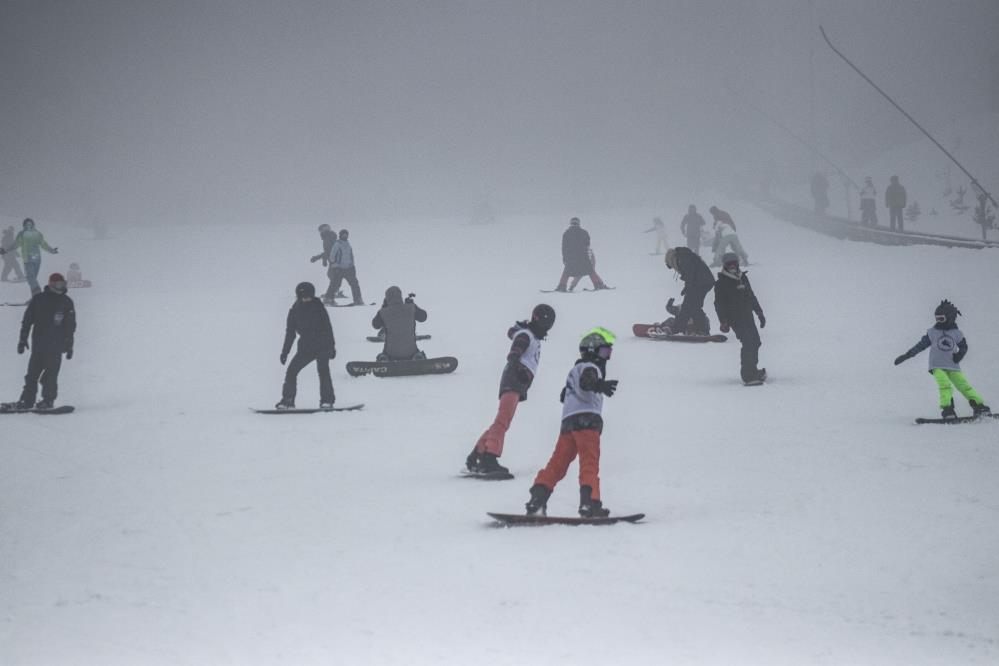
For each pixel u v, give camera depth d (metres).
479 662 8.74
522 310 44.06
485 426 21.73
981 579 11.31
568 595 10.74
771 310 40.50
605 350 14.50
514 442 20.16
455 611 10.23
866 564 11.88
